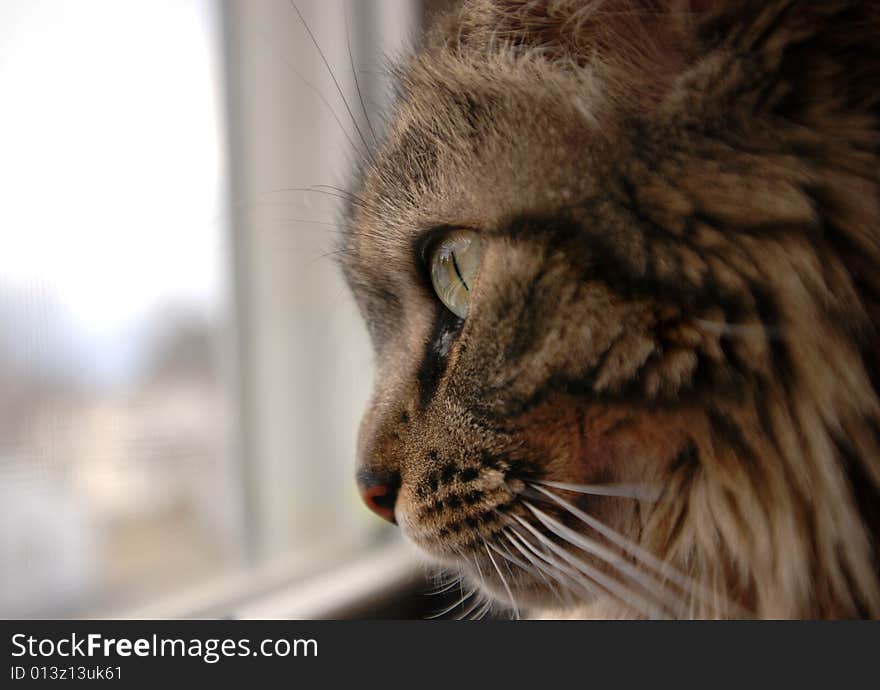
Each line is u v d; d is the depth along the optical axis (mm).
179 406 342
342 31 388
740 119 240
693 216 241
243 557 366
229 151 357
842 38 238
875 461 245
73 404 311
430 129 267
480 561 271
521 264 248
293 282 379
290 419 382
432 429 267
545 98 249
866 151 240
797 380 244
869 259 242
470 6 267
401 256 275
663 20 245
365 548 398
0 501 297
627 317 243
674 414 247
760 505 251
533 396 251
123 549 326
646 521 262
